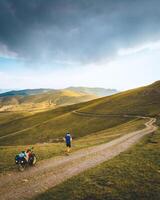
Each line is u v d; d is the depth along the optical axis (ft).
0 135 492.54
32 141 363.97
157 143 124.67
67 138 115.03
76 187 62.80
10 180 72.13
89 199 55.26
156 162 81.87
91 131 357.82
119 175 70.18
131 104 474.08
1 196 60.18
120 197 55.26
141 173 70.59
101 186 62.34
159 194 55.57
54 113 586.45
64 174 76.69
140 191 57.77
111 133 219.20
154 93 518.37
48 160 96.68
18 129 509.76
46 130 400.88
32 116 592.60
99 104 542.57
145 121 289.74
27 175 76.74
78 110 521.65
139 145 125.49
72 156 104.47
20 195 60.34
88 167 84.02
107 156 102.37
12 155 106.42
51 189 62.75
